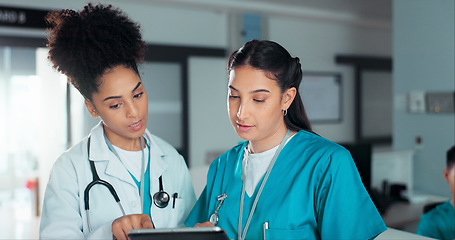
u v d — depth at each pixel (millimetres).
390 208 2652
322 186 1023
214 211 1213
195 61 5324
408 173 2867
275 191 1080
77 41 1063
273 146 1130
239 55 994
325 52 6281
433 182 2715
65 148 4312
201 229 821
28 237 3703
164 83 5098
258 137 1026
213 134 5469
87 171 1235
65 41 1081
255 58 964
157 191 1293
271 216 1052
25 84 6602
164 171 1346
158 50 4902
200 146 5375
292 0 5258
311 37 6137
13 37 4113
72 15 1115
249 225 1091
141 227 1056
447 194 2627
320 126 6266
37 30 4211
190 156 5305
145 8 4883
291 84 1029
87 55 1040
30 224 4145
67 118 4238
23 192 6000
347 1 5367
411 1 2777
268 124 1007
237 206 1146
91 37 1051
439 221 2479
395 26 2898
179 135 5242
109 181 1234
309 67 6121
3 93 6441
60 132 4328
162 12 5000
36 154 6434
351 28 6531
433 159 2703
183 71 5156
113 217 1209
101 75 1061
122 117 1116
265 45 992
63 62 1084
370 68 6637
